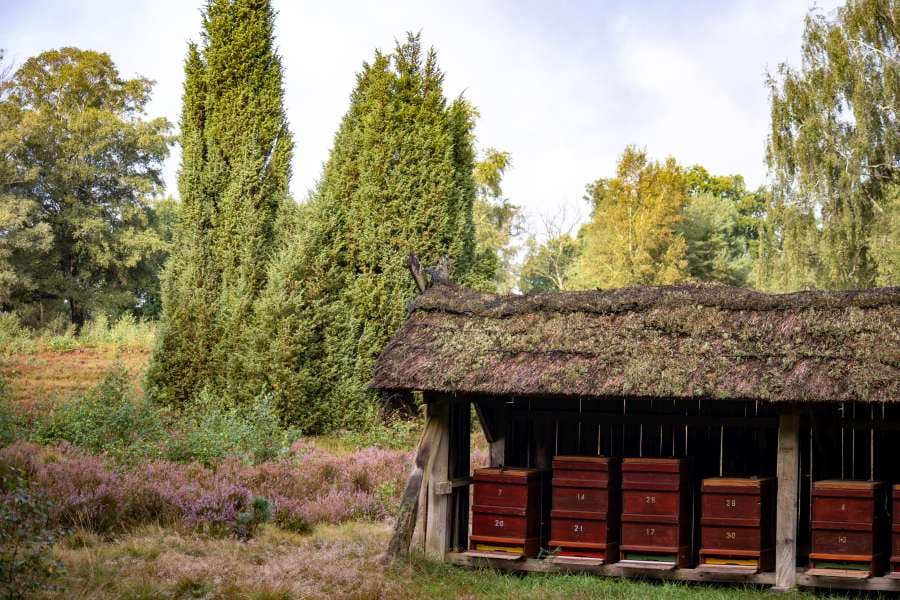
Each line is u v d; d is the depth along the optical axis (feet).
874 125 115.85
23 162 158.81
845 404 34.22
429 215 83.20
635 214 191.01
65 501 37.27
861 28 117.29
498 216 222.28
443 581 33.60
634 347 34.78
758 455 37.83
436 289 40.55
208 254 82.38
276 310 76.59
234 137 84.07
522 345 36.14
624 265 188.24
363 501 47.70
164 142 166.91
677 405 38.68
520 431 41.45
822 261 119.03
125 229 163.53
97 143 160.86
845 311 33.63
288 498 47.01
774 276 125.39
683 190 202.08
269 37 86.58
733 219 226.17
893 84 113.80
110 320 155.63
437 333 37.88
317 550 37.78
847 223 114.73
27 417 63.00
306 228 80.02
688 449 39.06
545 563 35.32
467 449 40.50
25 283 149.18
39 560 25.80
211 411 68.49
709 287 37.68
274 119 85.15
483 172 208.03
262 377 75.97
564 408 40.19
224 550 36.14
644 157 192.24
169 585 29.94
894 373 30.71
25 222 153.89
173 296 80.94
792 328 33.60
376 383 36.04
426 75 85.05
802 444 36.81
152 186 165.48
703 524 33.55
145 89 175.94
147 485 41.83
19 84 167.22
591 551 34.99
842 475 36.60
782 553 32.53
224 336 79.10
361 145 84.53
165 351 79.20
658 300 36.50
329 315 79.05
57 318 152.66
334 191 84.12
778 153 122.31
